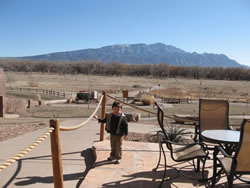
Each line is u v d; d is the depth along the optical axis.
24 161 4.68
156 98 36.66
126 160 4.52
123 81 89.50
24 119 13.12
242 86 76.31
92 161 4.77
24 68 154.50
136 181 3.64
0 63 155.12
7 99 18.62
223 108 4.94
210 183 3.62
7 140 6.17
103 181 3.62
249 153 2.73
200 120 4.91
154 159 4.61
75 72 149.12
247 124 2.63
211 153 5.07
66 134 6.94
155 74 143.38
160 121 3.64
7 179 3.90
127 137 7.07
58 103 28.17
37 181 3.84
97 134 6.96
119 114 4.34
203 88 61.47
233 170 2.78
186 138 6.91
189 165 4.36
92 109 20.86
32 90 43.38
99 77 117.81
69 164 4.58
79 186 3.61
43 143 5.89
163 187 3.47
